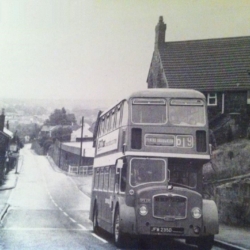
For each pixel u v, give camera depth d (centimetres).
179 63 2083
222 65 2134
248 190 1645
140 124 1203
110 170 1341
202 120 1218
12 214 1964
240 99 2102
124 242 1143
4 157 2264
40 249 1158
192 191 1144
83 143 2191
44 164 2245
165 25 2080
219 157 1939
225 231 1508
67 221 1828
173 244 1331
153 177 1170
